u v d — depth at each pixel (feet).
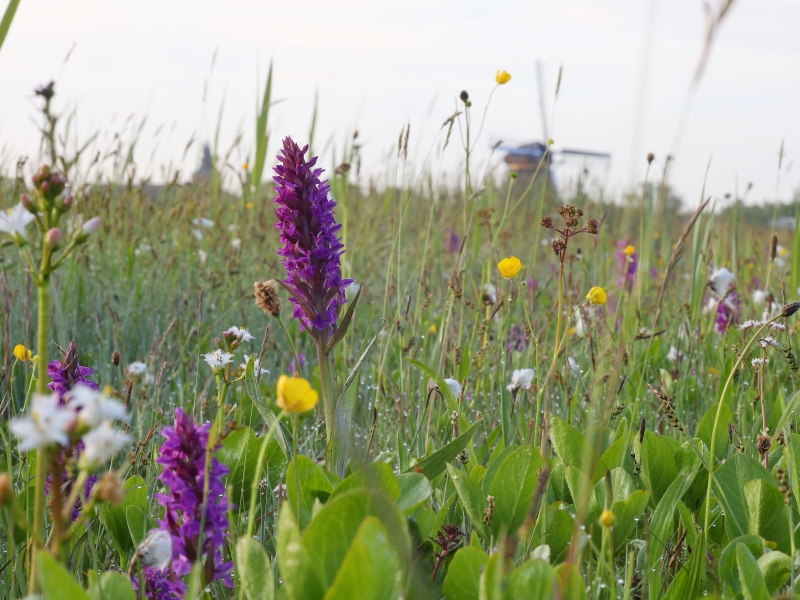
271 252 20.98
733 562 6.01
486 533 6.69
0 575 6.70
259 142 18.07
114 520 6.65
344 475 8.09
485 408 11.24
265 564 4.91
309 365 13.99
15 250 16.39
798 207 17.04
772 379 12.00
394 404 11.32
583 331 11.30
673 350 13.14
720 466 7.14
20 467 7.48
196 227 21.34
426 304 12.60
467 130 11.59
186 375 12.59
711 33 3.06
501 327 11.92
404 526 4.39
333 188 20.94
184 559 5.07
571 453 7.64
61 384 6.50
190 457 5.10
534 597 4.57
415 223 26.11
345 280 8.02
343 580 4.07
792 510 7.14
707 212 13.96
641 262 4.41
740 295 16.06
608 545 6.32
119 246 18.95
